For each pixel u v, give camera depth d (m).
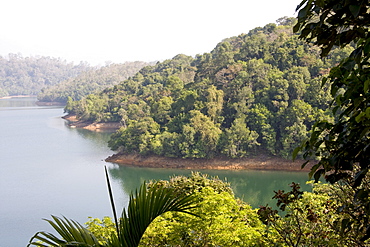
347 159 2.70
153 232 9.11
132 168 56.38
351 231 4.16
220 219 9.00
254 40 82.62
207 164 55.62
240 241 8.77
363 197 2.61
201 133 57.47
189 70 113.38
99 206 38.00
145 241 9.38
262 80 63.94
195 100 67.44
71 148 72.50
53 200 40.72
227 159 55.94
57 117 125.31
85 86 179.50
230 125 64.25
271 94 61.59
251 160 54.97
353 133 2.65
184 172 53.97
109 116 101.69
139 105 88.94
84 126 102.69
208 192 9.84
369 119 2.45
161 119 70.12
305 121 56.19
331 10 2.63
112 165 58.12
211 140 55.84
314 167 2.94
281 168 52.53
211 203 9.15
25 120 119.06
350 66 2.64
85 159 62.53
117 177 50.91
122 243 3.39
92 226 9.98
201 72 86.12
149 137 60.84
